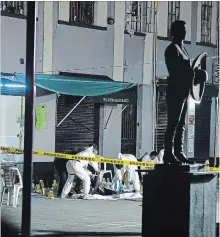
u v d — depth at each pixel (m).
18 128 16.48
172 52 6.88
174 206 6.79
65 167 14.93
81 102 17.98
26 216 7.20
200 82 6.96
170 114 6.93
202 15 21.28
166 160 6.95
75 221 10.88
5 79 14.54
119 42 19.08
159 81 19.44
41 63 17.31
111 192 15.21
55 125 17.58
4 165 13.82
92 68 18.12
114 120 18.77
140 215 11.95
